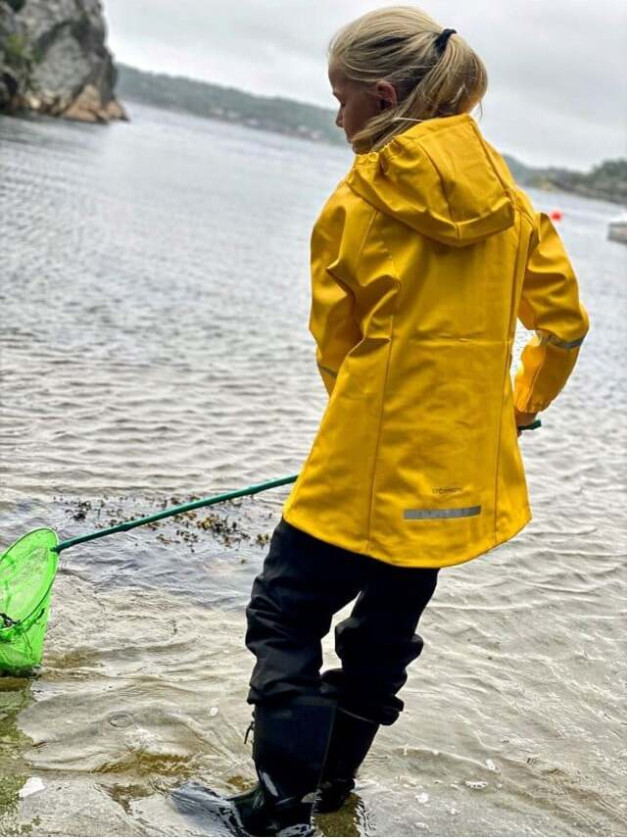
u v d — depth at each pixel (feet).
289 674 8.45
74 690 10.57
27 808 8.65
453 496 8.24
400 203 7.90
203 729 10.15
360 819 9.20
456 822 9.32
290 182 153.17
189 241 56.70
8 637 10.57
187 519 15.83
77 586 12.96
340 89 8.64
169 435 20.06
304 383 26.55
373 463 8.11
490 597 14.32
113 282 37.73
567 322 8.64
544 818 9.55
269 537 15.61
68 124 172.86
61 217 54.39
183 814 8.88
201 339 30.19
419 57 8.29
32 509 15.28
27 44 174.19
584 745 10.92
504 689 11.87
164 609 12.69
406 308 8.07
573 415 27.94
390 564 8.23
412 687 11.59
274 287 45.24
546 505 18.97
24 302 30.86
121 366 25.16
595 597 14.88
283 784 8.54
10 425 19.15
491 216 8.04
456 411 8.21
